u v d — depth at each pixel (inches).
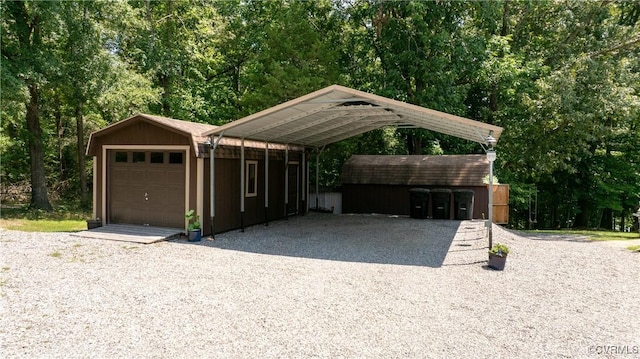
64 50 623.5
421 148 827.4
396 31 680.4
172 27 812.6
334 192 726.5
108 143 451.2
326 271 296.0
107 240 390.6
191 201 419.5
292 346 171.3
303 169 669.3
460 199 595.2
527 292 257.4
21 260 301.1
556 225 977.5
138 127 437.1
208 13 852.0
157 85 818.8
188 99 809.5
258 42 840.3
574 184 873.5
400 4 649.0
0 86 519.5
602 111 629.9
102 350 163.8
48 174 928.3
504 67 662.5
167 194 432.5
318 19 780.6
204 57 844.6
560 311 223.5
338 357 162.2
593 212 939.3
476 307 226.7
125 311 207.3
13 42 573.6
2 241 365.4
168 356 159.9
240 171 487.8
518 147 708.7
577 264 341.4
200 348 167.6
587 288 269.7
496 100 773.3
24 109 581.0
